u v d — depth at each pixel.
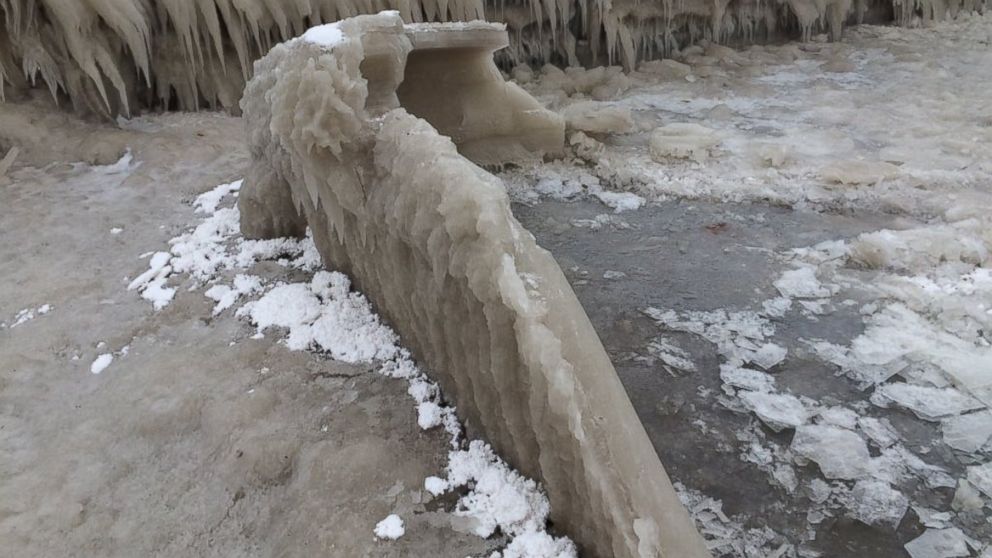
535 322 2.24
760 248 4.36
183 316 3.74
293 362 3.29
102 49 6.09
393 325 3.43
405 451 2.72
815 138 5.93
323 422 2.89
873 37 9.04
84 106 6.39
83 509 2.58
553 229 4.73
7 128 5.90
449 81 5.21
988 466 2.70
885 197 4.83
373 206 3.07
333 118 3.15
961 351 3.29
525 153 5.73
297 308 3.65
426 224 2.61
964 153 5.40
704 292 3.91
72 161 5.90
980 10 9.68
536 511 2.40
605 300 3.88
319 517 2.44
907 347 3.35
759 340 3.47
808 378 3.20
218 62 6.84
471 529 2.38
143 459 2.81
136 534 2.47
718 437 2.90
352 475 2.59
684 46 8.94
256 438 2.79
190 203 5.17
